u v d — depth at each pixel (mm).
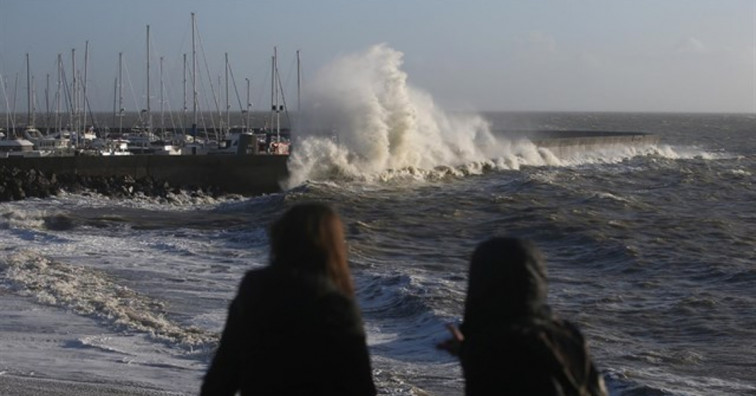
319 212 6262
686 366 21688
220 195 66812
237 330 6070
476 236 45438
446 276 32438
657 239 43781
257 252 37875
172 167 67250
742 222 51781
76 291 26047
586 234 44344
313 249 6141
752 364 21938
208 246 39375
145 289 28719
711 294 31203
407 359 21141
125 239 41375
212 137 134375
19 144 92562
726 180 76812
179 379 17016
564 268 37188
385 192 62406
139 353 19203
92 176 65125
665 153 115250
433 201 57125
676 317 27531
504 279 5969
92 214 51188
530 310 5973
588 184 71875
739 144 169375
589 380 5855
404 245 42094
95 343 19875
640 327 26266
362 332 6020
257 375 5941
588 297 30547
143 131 137750
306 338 5883
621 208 56375
